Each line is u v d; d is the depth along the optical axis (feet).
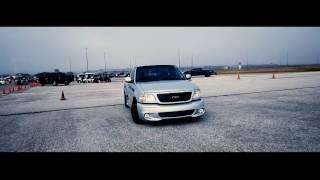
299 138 14.78
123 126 20.47
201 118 22.02
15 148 15.44
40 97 52.65
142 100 19.40
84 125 21.74
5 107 37.58
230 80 87.66
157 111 18.71
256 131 16.80
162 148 14.10
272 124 18.63
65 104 37.96
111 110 29.60
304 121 19.21
